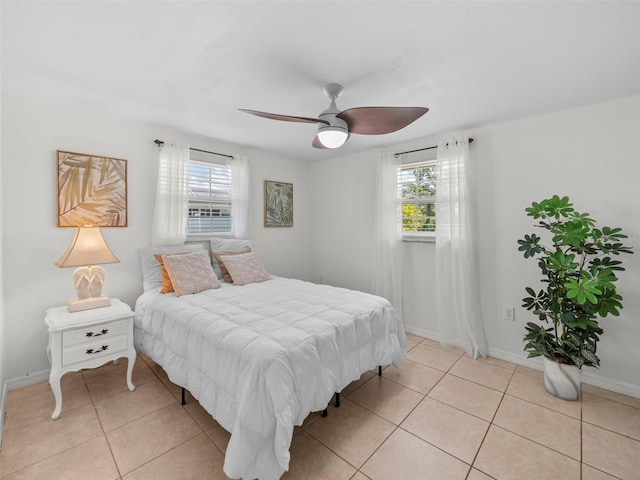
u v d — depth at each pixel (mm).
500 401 2061
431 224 3199
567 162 2355
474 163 2826
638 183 2086
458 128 2816
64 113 2373
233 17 1336
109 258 2258
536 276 2529
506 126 2643
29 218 2227
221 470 1469
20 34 1454
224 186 3459
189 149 3090
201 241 3275
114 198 2625
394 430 1768
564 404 2021
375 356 2117
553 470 1474
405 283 3389
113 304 2305
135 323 2482
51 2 1234
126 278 2719
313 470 1471
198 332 1801
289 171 4203
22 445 1616
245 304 2172
